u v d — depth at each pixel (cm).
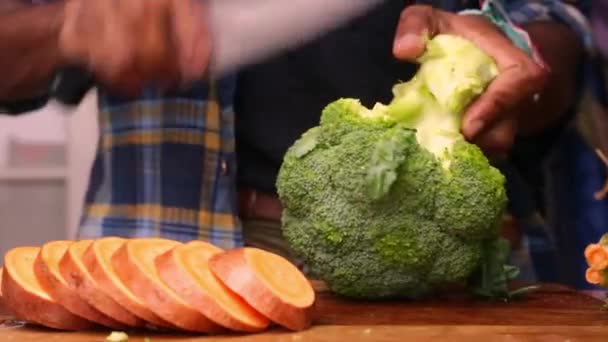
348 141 121
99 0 102
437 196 120
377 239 120
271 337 102
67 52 103
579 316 115
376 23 152
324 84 151
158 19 101
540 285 134
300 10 114
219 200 153
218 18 109
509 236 166
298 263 149
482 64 129
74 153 253
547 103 163
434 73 128
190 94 152
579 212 191
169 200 154
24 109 148
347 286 122
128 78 102
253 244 154
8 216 260
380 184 117
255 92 151
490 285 125
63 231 261
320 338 102
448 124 128
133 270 105
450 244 122
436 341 101
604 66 175
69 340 102
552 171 189
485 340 101
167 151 154
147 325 104
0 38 119
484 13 144
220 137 152
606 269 118
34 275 109
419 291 124
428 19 136
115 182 158
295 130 151
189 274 105
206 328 103
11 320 110
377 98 152
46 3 127
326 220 121
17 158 258
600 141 184
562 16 169
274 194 152
